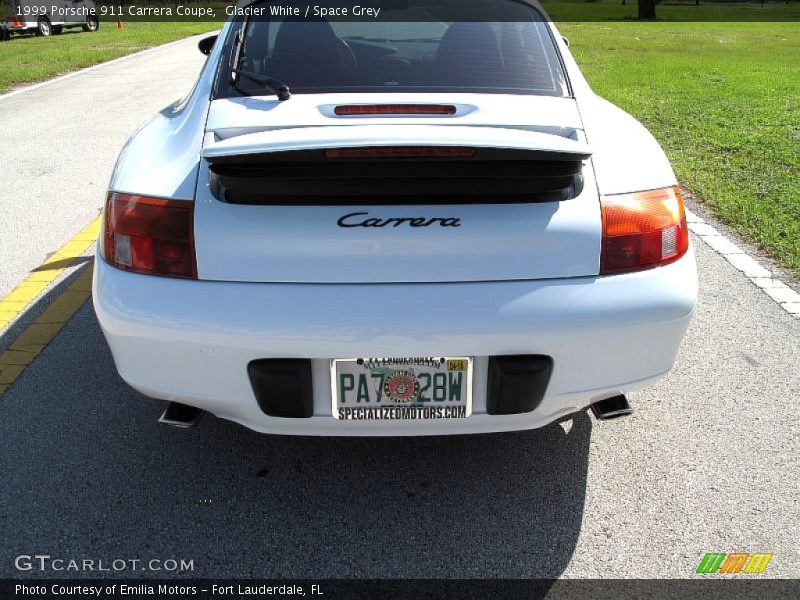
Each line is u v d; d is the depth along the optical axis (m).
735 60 15.43
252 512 2.30
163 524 2.25
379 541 2.19
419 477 2.48
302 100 2.36
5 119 8.91
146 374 2.06
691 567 2.09
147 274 2.01
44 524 2.23
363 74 2.51
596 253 2.00
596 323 1.98
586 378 2.06
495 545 2.18
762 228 4.77
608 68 13.76
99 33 25.45
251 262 1.94
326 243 1.92
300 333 1.91
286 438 2.68
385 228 1.92
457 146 1.84
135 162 2.26
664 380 3.06
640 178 2.14
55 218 5.12
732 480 2.45
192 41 21.56
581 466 2.54
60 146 7.39
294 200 1.95
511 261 1.96
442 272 1.94
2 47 19.66
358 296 1.92
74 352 3.25
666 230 2.08
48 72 13.46
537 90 2.50
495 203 1.97
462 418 2.06
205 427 2.74
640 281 2.02
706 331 3.47
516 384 1.99
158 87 11.50
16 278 4.06
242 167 1.90
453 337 1.92
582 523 2.27
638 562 2.11
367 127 2.03
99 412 2.80
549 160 1.91
